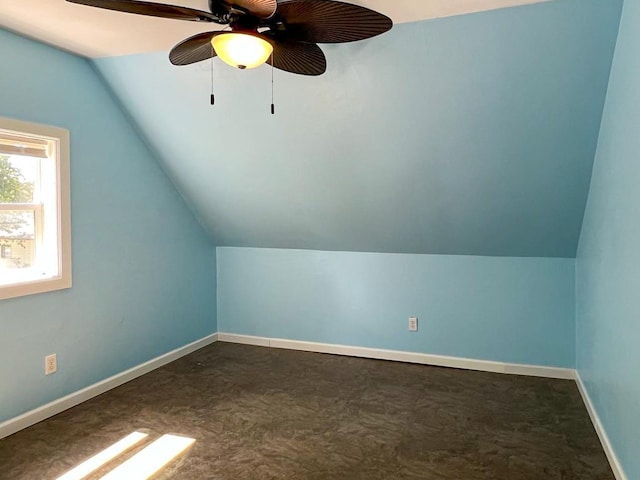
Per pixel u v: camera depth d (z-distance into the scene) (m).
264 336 4.45
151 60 2.90
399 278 3.95
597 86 2.34
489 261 3.69
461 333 3.80
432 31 2.29
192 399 3.15
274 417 2.88
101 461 2.36
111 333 3.32
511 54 2.30
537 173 2.89
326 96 2.75
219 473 2.26
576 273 3.45
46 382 2.84
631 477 1.95
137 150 3.52
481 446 2.51
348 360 4.01
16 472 2.26
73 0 1.56
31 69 2.69
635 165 1.86
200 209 4.10
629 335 1.97
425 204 3.34
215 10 1.62
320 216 3.74
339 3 1.53
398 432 2.67
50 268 2.90
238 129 3.16
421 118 2.73
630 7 1.91
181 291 4.08
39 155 2.80
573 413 2.91
